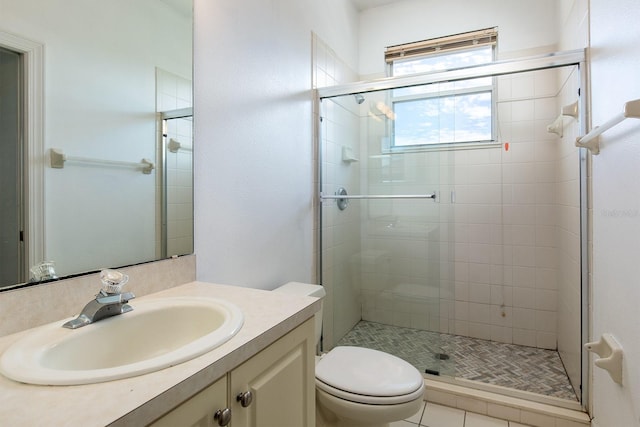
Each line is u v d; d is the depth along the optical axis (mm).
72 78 861
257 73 1550
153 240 1066
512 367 2125
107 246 940
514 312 2480
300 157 1952
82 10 882
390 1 2771
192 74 1193
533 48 2416
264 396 755
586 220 1603
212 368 603
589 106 1574
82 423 438
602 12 1242
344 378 1293
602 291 1236
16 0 755
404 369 1357
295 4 1895
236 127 1411
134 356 817
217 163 1309
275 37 1693
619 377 1048
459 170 2582
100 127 923
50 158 817
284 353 833
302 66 1972
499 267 2510
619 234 1059
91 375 537
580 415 1554
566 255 2051
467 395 1737
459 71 1956
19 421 439
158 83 1079
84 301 865
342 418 1307
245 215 1474
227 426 647
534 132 2393
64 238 844
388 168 2439
